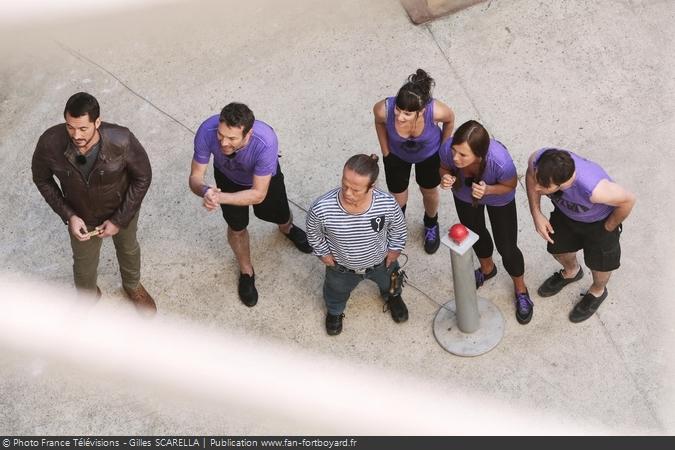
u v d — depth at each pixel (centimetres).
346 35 1073
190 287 889
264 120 1010
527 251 895
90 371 828
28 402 812
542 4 1076
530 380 812
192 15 1109
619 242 831
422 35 1065
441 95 1014
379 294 874
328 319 845
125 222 744
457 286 781
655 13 1063
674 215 905
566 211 747
